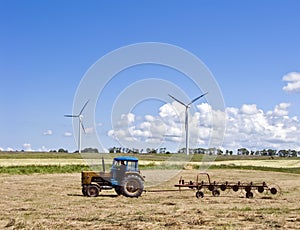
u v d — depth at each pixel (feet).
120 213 60.23
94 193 83.76
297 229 49.37
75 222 51.85
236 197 87.40
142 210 63.93
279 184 124.26
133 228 48.39
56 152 404.36
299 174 178.81
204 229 48.52
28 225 48.91
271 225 51.57
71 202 73.51
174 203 74.08
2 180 123.95
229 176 155.02
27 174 153.28
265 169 208.64
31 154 343.05
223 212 62.59
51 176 144.05
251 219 56.03
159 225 50.55
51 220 53.26
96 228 48.16
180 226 50.03
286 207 70.23
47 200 76.23
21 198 78.95
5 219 54.49
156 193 91.56
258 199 83.92
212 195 89.81
